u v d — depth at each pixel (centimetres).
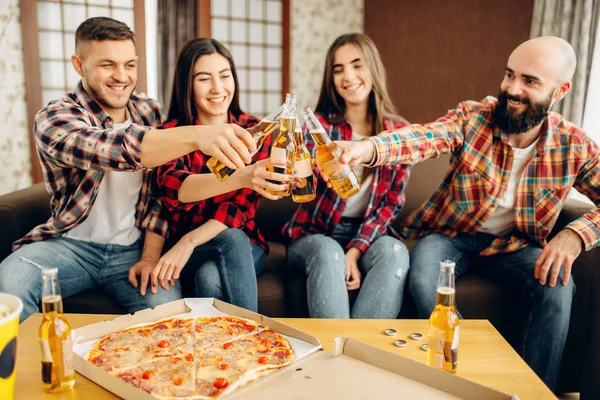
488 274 194
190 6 475
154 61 490
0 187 410
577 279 189
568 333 191
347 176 139
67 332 102
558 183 183
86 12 421
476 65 427
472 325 138
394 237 213
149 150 140
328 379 102
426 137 182
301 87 529
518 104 176
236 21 493
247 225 196
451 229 201
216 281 175
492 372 113
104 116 182
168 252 176
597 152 180
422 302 177
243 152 128
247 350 112
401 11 473
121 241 186
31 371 111
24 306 160
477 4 419
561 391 193
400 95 485
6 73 399
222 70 187
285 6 509
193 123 195
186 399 92
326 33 527
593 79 332
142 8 436
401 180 204
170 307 131
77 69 182
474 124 192
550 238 199
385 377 103
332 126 209
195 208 190
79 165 150
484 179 189
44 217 209
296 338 118
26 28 399
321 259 178
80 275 177
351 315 182
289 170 138
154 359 107
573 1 339
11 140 407
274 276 193
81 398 100
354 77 201
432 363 109
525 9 390
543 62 170
